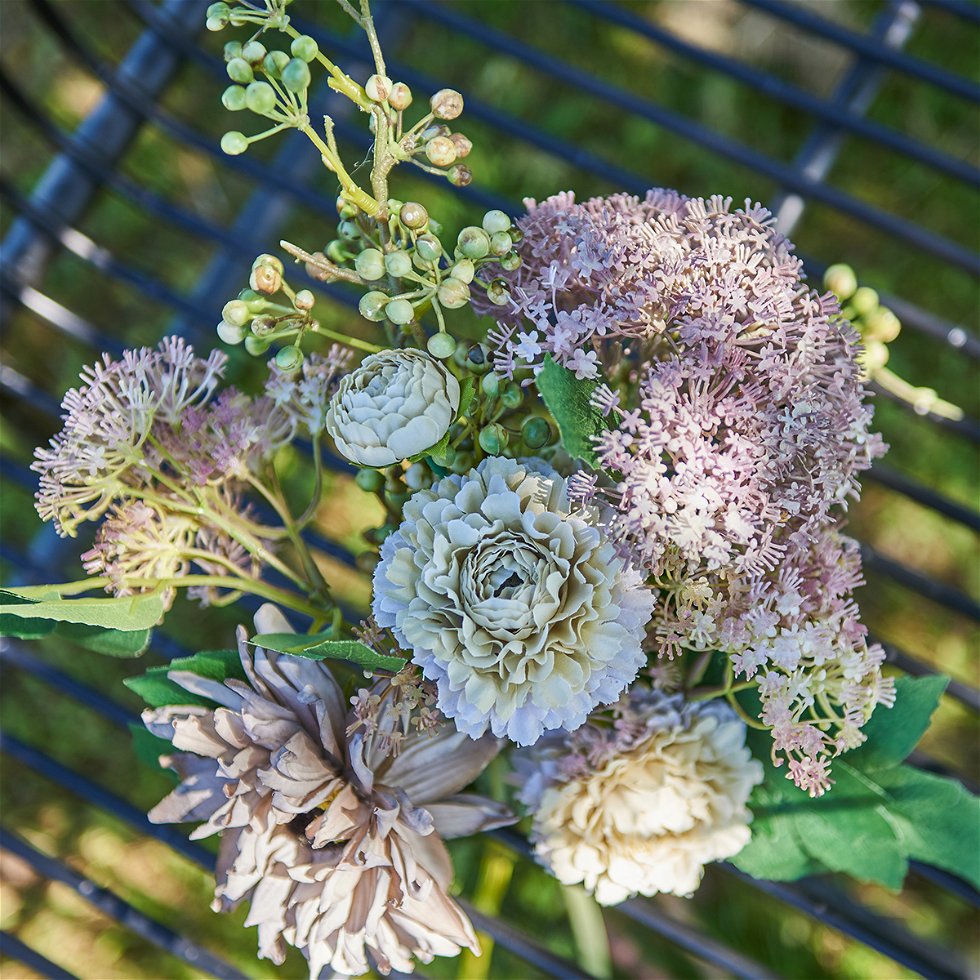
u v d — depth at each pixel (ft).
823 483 1.57
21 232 2.59
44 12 2.47
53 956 3.01
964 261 2.38
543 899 2.93
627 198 1.69
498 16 3.48
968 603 2.34
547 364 1.53
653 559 1.55
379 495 1.76
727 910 2.94
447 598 1.54
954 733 3.06
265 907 1.65
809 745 1.63
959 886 2.23
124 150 2.66
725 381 1.57
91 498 1.70
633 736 1.75
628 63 3.47
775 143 3.44
